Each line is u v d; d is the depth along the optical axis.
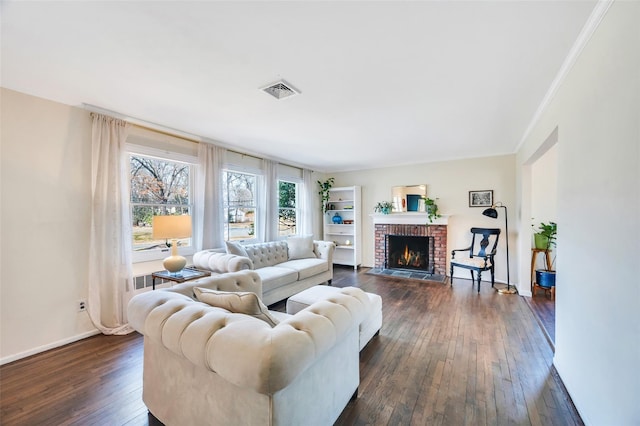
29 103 2.46
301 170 6.03
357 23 1.54
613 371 1.35
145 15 1.47
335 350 1.58
